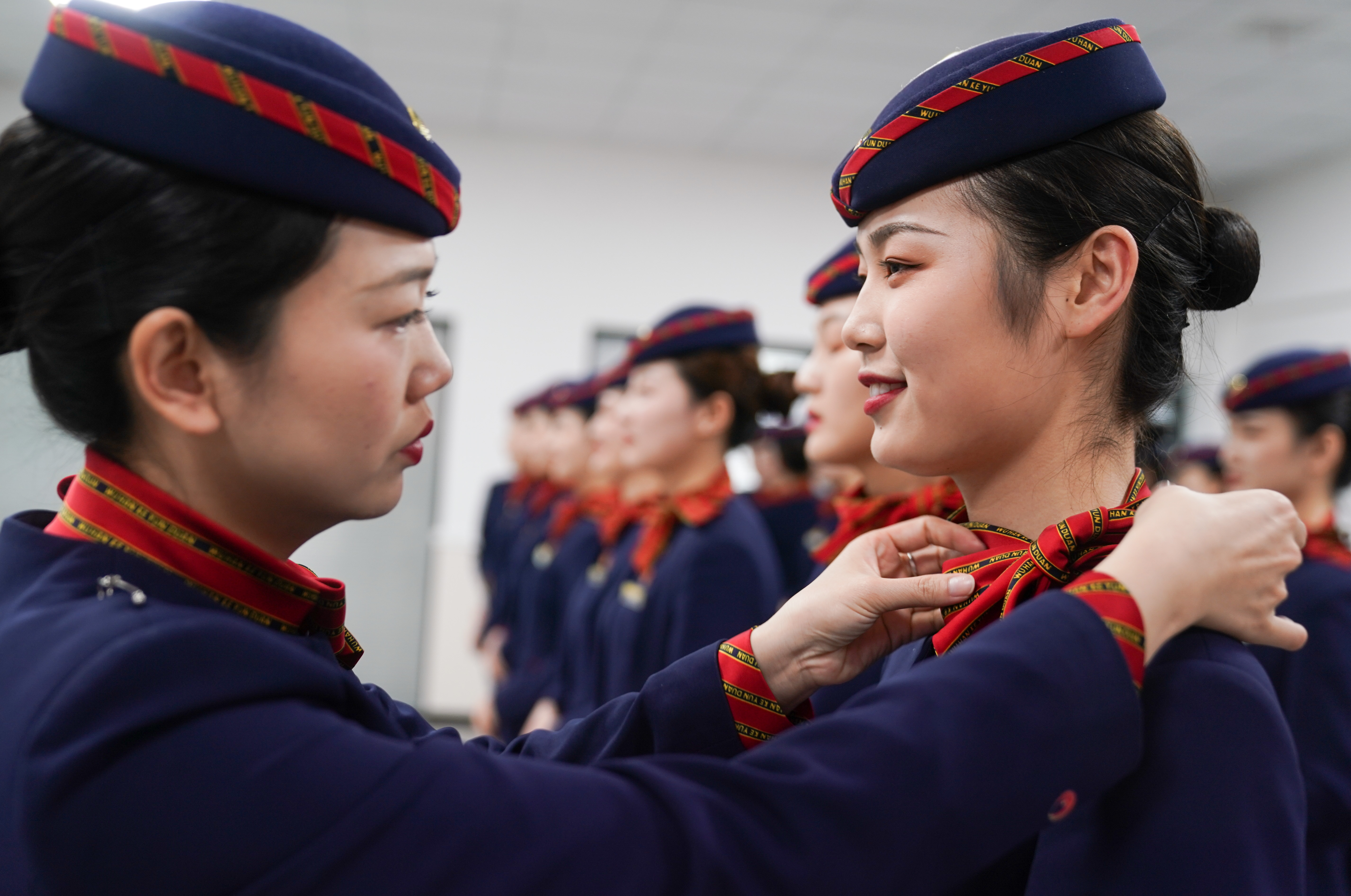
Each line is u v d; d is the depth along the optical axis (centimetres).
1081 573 78
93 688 59
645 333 240
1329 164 627
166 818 58
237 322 67
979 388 79
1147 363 83
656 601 212
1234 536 74
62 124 66
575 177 656
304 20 509
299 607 78
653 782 65
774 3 469
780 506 357
